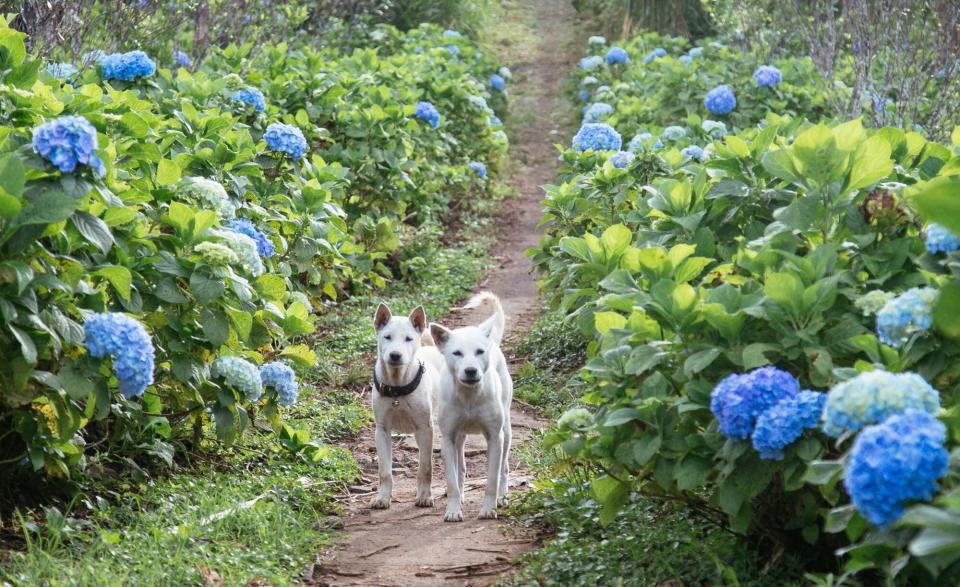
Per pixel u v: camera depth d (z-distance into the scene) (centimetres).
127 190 671
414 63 1858
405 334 720
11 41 715
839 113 1270
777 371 450
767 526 518
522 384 1004
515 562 584
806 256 563
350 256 1195
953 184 322
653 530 573
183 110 976
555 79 2784
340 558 613
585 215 1047
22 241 532
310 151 1312
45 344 546
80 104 727
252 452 759
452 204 1725
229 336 695
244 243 702
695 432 503
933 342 457
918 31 1261
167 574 520
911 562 388
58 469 591
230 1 1543
